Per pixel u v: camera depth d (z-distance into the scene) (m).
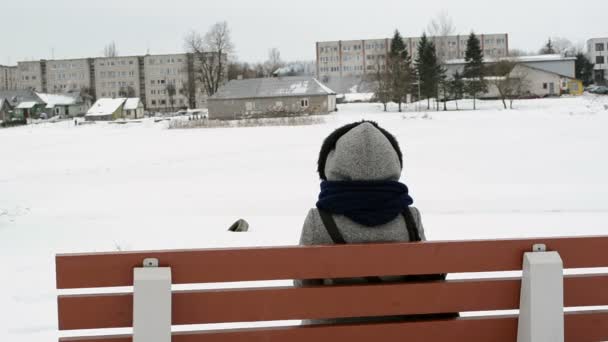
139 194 17.52
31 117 124.94
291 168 22.66
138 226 11.98
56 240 10.73
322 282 3.17
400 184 3.26
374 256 3.03
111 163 27.44
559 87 98.81
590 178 18.12
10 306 6.41
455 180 18.36
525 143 27.86
